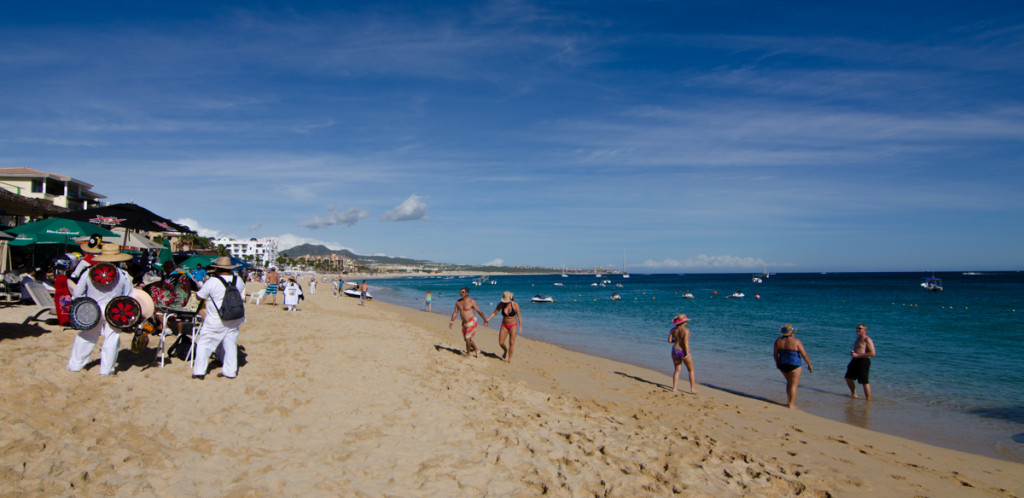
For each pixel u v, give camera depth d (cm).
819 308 4306
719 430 745
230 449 490
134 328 661
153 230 1245
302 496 413
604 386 1039
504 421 675
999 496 550
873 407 1004
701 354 1677
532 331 2411
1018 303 4784
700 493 487
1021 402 1053
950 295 6353
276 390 707
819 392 1130
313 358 973
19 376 573
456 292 7794
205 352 699
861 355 1075
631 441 634
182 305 784
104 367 634
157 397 598
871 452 686
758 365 1464
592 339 2095
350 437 563
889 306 4506
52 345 742
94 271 655
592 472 518
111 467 411
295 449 512
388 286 11700
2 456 389
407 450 539
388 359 1077
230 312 704
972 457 703
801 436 745
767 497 493
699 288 9800
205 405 604
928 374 1376
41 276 1356
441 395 790
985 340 2169
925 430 858
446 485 461
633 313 3725
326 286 8656
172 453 459
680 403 917
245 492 407
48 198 3647
